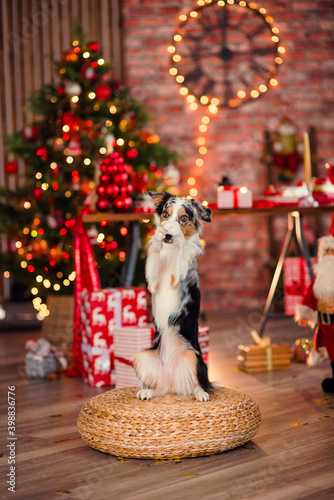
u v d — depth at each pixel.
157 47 7.14
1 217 5.90
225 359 4.58
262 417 3.05
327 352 3.56
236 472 2.32
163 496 2.12
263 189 7.21
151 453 2.43
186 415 2.45
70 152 5.51
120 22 7.26
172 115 7.19
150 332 3.57
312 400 3.34
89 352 3.84
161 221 2.74
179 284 2.70
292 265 4.52
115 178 4.14
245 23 7.07
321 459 2.44
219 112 7.18
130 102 6.00
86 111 5.74
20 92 7.32
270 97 7.16
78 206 5.71
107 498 2.12
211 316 6.88
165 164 6.19
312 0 7.10
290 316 4.44
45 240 5.66
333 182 4.23
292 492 2.13
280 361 4.16
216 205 4.16
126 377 3.61
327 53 7.14
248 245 7.27
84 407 2.65
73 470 2.40
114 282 5.70
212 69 7.11
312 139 7.15
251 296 7.27
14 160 7.32
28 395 3.69
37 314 6.78
